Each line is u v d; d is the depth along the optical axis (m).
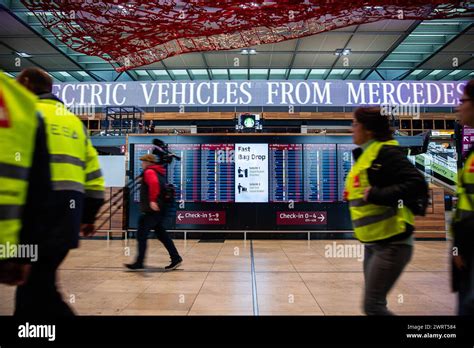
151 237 7.98
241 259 5.49
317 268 4.79
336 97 8.57
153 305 3.11
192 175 8.12
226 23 7.41
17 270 1.18
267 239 8.00
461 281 1.69
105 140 9.43
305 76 18.02
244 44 8.70
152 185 4.50
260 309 3.00
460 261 1.65
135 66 9.73
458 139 6.25
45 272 1.55
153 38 8.22
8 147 1.03
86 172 1.92
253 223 7.99
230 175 8.10
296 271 4.60
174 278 4.20
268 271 4.61
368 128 1.88
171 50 9.37
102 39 8.70
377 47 14.05
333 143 8.12
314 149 8.10
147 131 10.59
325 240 7.88
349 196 1.93
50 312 1.57
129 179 8.10
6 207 1.02
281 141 8.12
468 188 1.60
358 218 1.83
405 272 4.52
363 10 7.26
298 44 13.79
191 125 13.05
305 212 7.99
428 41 13.71
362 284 3.91
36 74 1.83
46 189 1.37
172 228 8.04
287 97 8.62
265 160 8.10
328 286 3.81
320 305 3.12
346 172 8.05
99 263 5.17
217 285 3.86
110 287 3.77
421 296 3.42
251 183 8.06
